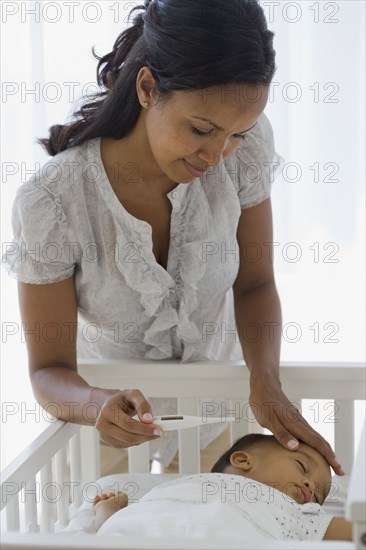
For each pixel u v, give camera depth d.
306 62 2.23
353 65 2.21
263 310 1.62
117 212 1.44
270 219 1.64
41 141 1.52
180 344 1.62
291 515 1.28
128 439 1.30
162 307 1.53
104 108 1.41
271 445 1.43
